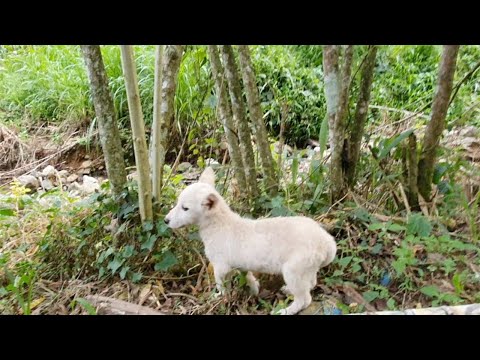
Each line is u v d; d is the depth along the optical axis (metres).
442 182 1.14
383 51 1.75
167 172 1.27
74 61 2.01
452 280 0.93
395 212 1.12
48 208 1.21
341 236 1.05
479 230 1.05
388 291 0.94
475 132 1.37
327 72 1.02
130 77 0.90
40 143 1.86
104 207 1.04
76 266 1.03
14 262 1.08
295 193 1.15
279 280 0.98
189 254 1.02
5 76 2.00
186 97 1.65
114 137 1.02
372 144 1.32
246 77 1.08
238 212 1.10
